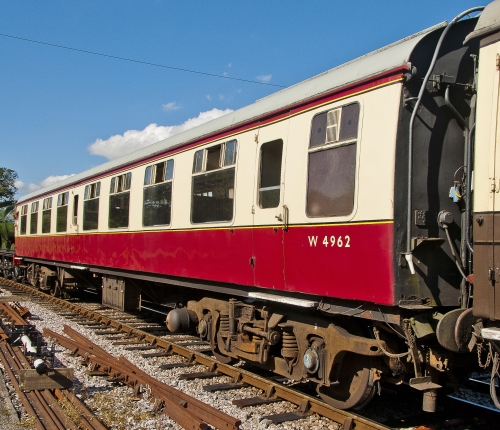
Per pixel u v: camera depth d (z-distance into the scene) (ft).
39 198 54.19
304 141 18.40
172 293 31.24
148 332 32.71
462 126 16.03
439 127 15.61
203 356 24.11
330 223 16.92
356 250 15.87
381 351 15.78
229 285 23.02
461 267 15.39
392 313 15.17
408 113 15.06
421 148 15.25
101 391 19.61
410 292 14.80
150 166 30.35
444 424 16.65
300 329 19.06
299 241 18.30
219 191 23.31
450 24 14.88
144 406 17.92
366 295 15.46
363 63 16.72
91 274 45.32
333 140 17.11
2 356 23.67
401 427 16.67
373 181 15.39
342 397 18.02
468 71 16.15
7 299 41.63
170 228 27.37
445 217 15.19
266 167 20.51
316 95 18.01
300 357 19.01
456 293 15.53
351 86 16.47
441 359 15.08
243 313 22.49
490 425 16.75
